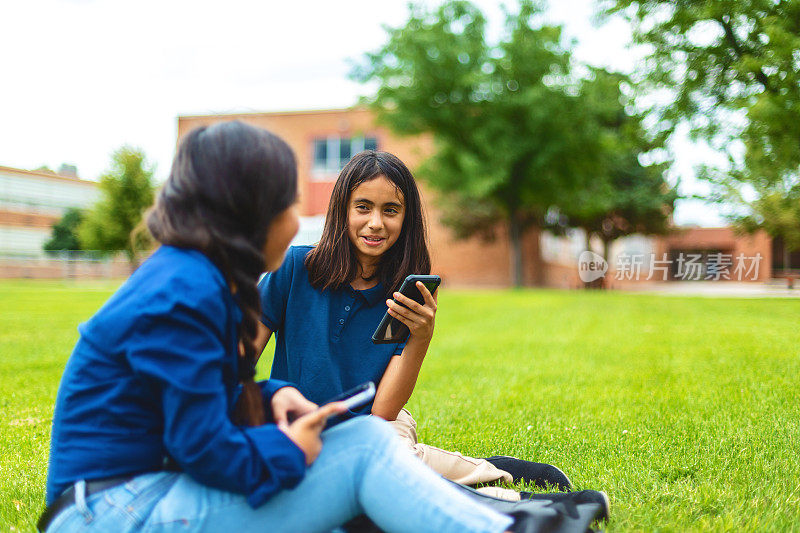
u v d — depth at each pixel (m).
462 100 20.27
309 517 1.14
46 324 8.11
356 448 1.17
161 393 1.05
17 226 29.52
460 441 2.72
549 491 1.95
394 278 1.77
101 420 1.09
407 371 1.71
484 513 1.13
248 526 1.10
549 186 21.50
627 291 16.92
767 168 6.33
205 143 1.15
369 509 1.17
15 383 4.22
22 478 2.29
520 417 3.16
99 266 31.16
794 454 2.36
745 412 3.03
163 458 1.16
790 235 6.79
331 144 25.78
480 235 26.30
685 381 3.92
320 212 25.52
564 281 32.62
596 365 4.75
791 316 6.96
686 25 6.11
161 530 1.07
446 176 21.05
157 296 1.05
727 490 1.99
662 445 2.54
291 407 1.33
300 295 1.75
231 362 1.16
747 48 5.97
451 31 20.14
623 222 26.53
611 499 1.94
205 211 1.13
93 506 1.07
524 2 19.66
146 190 25.92
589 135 19.59
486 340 6.64
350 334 1.77
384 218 1.72
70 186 31.34
